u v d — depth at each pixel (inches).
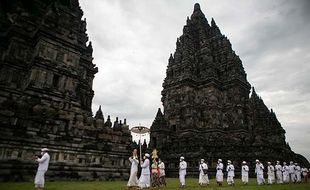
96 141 1164.5
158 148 1929.1
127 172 1235.9
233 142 1854.1
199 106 2222.0
